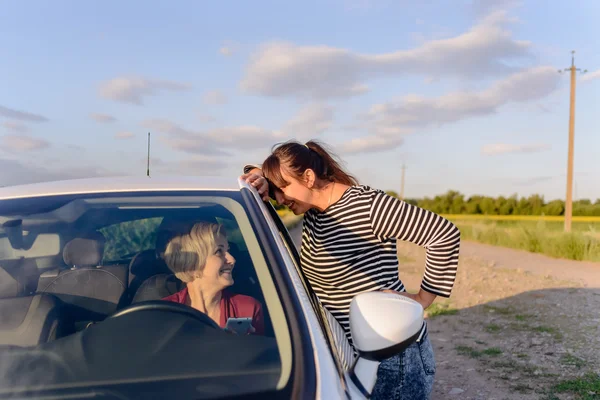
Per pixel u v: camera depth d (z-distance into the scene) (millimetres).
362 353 1811
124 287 2236
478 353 5949
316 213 2746
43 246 2342
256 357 1723
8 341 1951
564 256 15422
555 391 4801
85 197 2404
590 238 15367
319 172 2666
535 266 13312
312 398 1543
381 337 1773
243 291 1992
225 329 1872
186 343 1798
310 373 1625
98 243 2355
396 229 2580
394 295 1939
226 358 1729
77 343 1827
